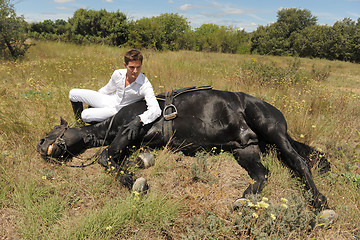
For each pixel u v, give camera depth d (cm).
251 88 751
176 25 3272
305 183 284
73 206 273
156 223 250
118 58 1219
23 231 232
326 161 343
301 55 3912
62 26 2519
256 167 309
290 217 240
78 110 395
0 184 280
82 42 2133
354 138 464
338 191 301
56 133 332
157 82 718
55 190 285
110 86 354
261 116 312
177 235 243
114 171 304
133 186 281
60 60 1091
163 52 1992
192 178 324
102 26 2380
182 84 723
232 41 3512
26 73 804
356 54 3391
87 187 298
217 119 324
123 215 251
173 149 355
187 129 330
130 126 309
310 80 926
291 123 469
